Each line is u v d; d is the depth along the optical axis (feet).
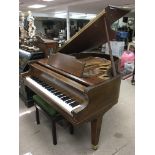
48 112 6.60
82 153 6.51
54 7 26.27
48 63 8.13
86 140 7.23
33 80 7.97
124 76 15.20
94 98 5.49
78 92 5.82
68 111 5.49
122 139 7.23
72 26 36.88
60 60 7.53
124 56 16.79
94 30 7.05
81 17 38.34
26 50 10.25
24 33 12.19
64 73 6.82
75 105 5.70
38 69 7.83
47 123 8.34
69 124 7.80
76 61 6.80
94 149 6.63
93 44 8.86
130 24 27.40
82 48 9.28
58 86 6.73
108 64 8.24
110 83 6.09
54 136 6.81
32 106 9.94
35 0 20.62
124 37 25.18
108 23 6.64
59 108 5.93
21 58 10.02
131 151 6.57
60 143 7.02
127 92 11.94
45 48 9.78
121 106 9.98
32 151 6.57
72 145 6.92
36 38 10.73
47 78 7.41
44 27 39.50
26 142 7.04
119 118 8.77
